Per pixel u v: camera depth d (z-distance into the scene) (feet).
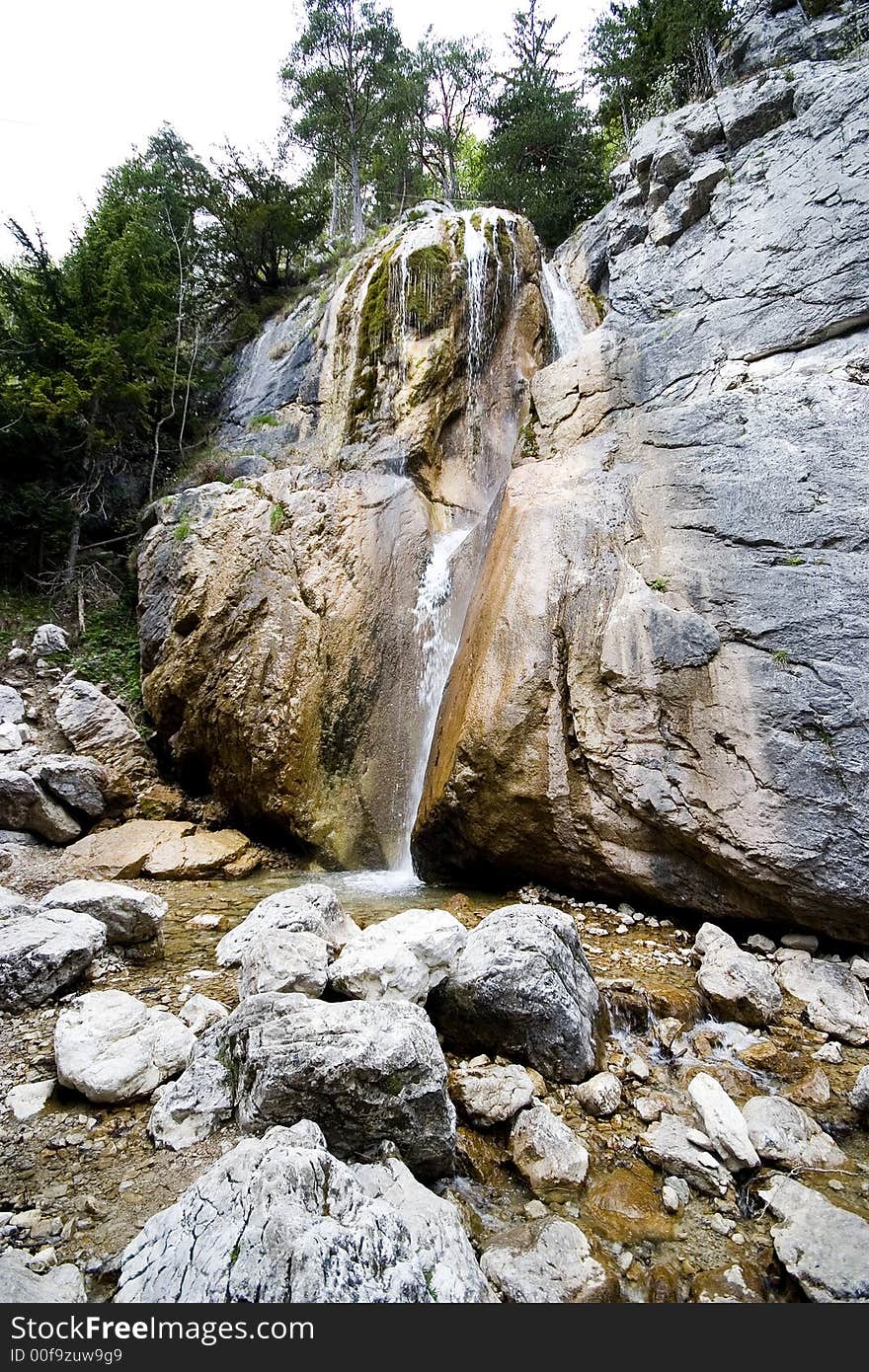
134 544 49.78
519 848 22.27
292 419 47.96
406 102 80.12
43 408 42.16
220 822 33.01
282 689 30.35
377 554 33.19
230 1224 7.62
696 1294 8.64
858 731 17.34
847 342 24.02
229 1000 15.58
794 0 42.75
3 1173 10.14
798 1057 13.89
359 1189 8.30
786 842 17.30
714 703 19.45
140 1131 11.09
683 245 31.35
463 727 22.65
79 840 29.76
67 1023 12.85
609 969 17.06
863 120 26.55
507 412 41.93
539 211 64.90
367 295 44.55
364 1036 10.70
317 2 80.69
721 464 22.99
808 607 19.26
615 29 56.80
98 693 35.81
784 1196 10.05
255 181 63.41
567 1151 10.93
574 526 24.17
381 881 26.30
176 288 55.57
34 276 46.19
